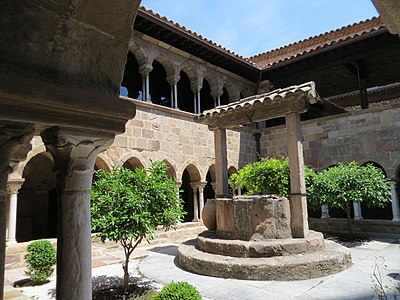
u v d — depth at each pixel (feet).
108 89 5.60
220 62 36.37
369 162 32.68
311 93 18.20
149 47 29.76
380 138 31.27
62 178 5.54
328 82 44.16
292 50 45.37
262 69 39.60
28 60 4.54
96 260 20.94
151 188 14.26
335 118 34.45
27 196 31.14
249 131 41.29
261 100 19.77
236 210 18.88
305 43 44.14
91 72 5.35
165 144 30.35
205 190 44.34
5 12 4.23
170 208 14.70
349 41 31.73
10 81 4.22
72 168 5.51
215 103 37.14
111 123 5.66
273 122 45.50
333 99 46.57
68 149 5.37
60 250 5.42
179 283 9.82
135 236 13.57
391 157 30.42
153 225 14.01
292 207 18.70
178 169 31.24
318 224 33.22
